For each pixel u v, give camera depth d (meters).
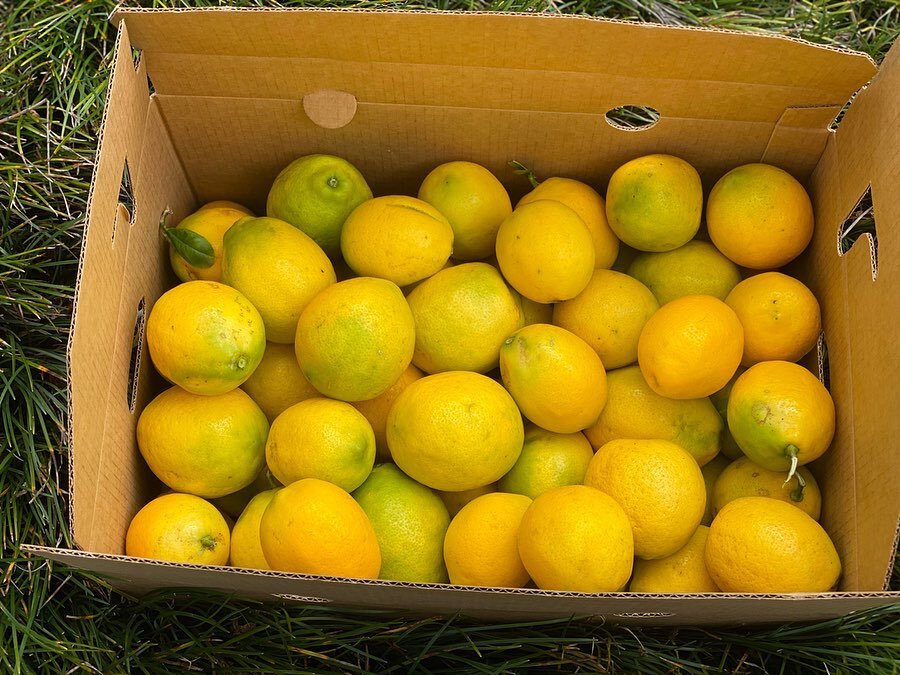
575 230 1.10
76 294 0.88
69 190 1.33
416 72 1.12
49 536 1.13
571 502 0.93
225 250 1.12
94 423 0.93
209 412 1.04
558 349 1.06
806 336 1.14
